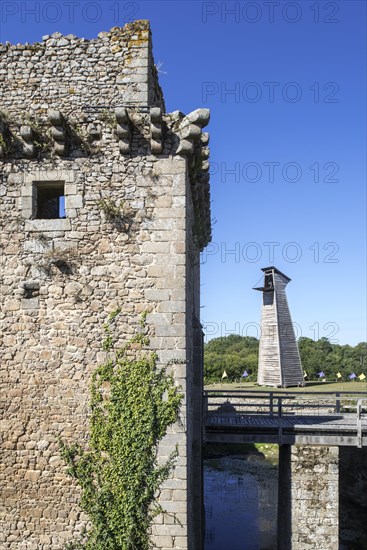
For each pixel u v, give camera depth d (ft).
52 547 24.84
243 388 85.92
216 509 56.80
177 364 25.38
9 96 27.96
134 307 25.95
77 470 25.12
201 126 26.25
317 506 35.17
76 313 26.23
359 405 37.32
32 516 25.18
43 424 25.70
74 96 27.68
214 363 127.44
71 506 25.00
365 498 50.90
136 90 27.43
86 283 26.35
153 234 26.32
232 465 75.82
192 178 29.91
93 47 27.96
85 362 25.85
